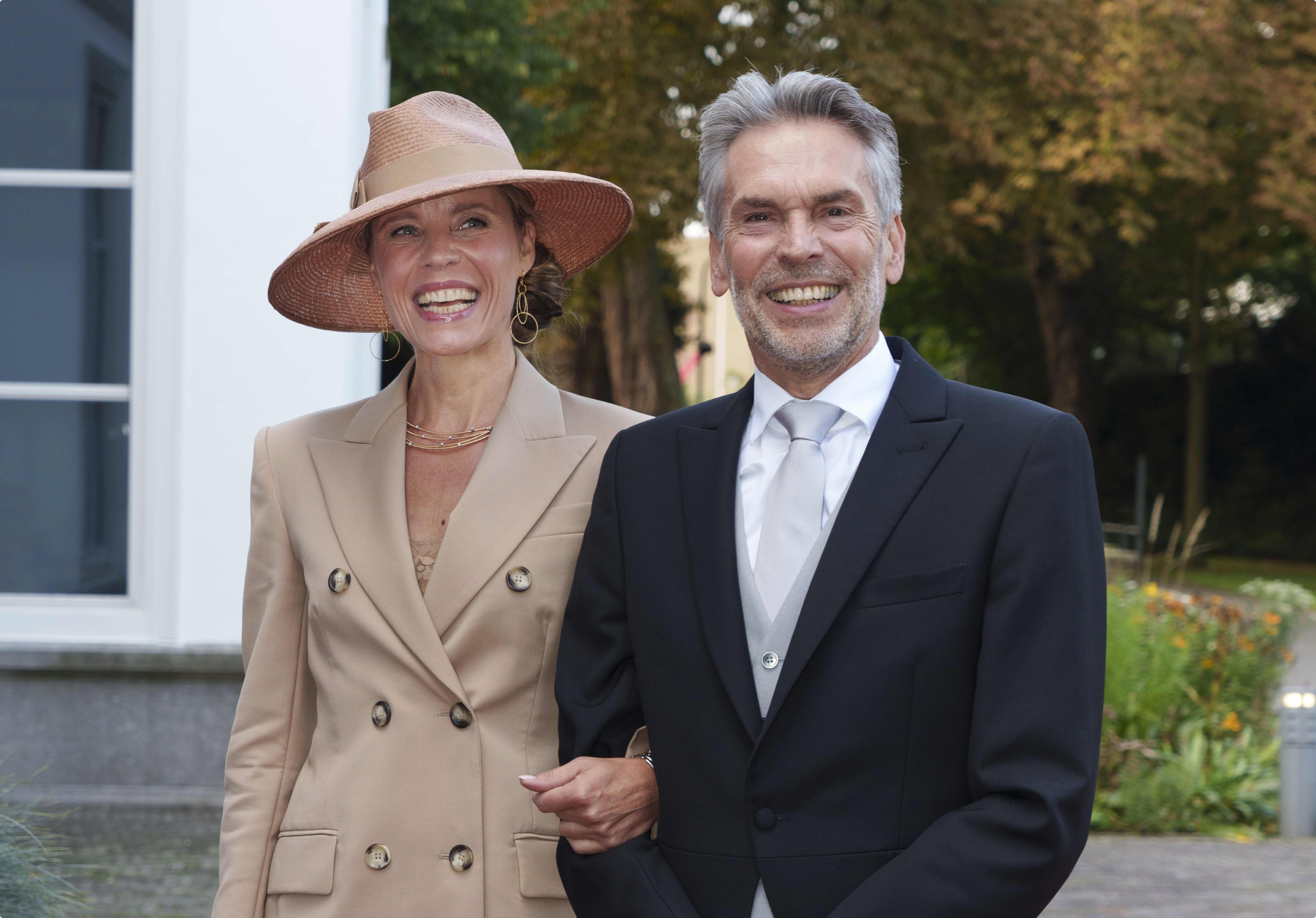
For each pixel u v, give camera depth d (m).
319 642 2.07
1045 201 17.17
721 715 1.72
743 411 1.90
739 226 1.80
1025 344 24.58
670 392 19.45
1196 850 5.24
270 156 5.16
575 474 2.11
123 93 5.21
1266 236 20.02
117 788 5.08
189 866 4.25
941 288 24.30
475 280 2.06
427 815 1.94
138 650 5.05
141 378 5.16
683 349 29.08
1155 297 23.33
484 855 1.94
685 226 16.03
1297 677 8.73
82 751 5.10
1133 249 21.73
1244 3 16.19
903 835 1.61
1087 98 15.91
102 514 5.24
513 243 2.14
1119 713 6.15
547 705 2.04
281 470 2.15
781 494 1.77
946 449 1.70
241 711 2.11
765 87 1.82
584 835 1.82
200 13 5.14
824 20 15.40
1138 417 23.97
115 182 5.22
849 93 1.78
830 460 1.79
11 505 5.25
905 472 1.70
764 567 1.75
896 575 1.65
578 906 1.85
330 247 2.22
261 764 2.09
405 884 1.93
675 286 27.33
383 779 1.95
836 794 1.63
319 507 2.10
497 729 2.00
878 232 1.80
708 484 1.84
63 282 5.25
